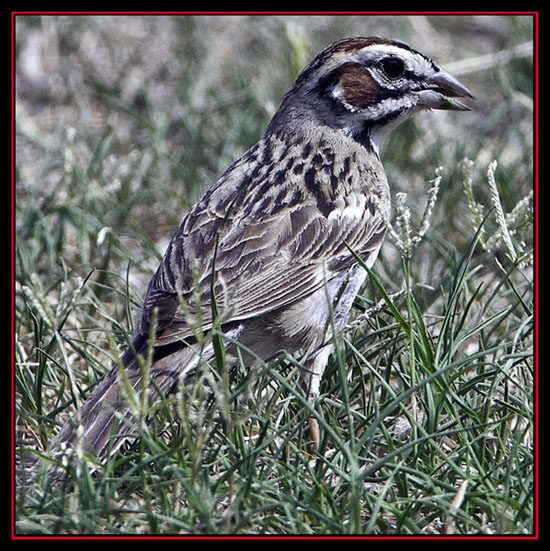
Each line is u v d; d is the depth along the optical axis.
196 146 15.57
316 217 10.05
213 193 10.10
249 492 7.53
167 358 8.62
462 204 14.24
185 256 9.38
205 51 19.22
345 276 10.14
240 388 8.05
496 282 12.13
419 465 8.23
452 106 11.16
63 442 7.95
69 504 7.39
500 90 17.89
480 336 9.77
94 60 19.67
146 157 15.95
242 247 9.57
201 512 7.00
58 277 12.48
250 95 16.92
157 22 20.39
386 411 7.72
